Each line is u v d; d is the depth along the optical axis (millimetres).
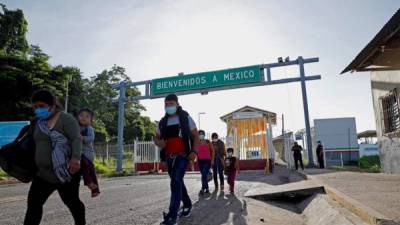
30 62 44344
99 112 63750
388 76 11711
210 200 7961
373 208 4508
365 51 8055
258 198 8203
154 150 27312
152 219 5727
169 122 5141
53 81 45656
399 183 7926
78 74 59312
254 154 23703
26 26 52688
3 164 3502
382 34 6906
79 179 3846
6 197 9461
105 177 22344
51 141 3527
